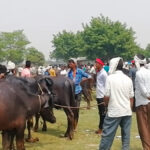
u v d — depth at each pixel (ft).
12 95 27.58
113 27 193.98
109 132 27.91
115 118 27.71
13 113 27.48
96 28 192.65
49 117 33.42
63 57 253.44
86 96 57.82
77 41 206.69
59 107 37.24
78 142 36.14
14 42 292.20
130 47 189.57
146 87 30.37
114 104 27.73
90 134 39.65
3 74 31.99
